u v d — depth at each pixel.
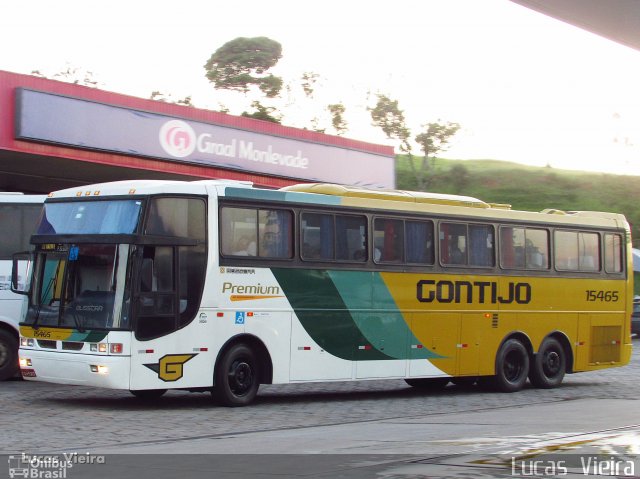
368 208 16.58
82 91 25.62
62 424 12.29
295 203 15.51
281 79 54.03
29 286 14.62
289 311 15.27
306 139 33.25
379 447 10.13
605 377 23.33
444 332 17.64
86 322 13.70
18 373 18.70
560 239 20.03
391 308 16.77
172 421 12.82
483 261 18.47
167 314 13.79
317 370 15.64
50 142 24.69
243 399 14.75
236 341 14.70
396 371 16.83
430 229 17.59
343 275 16.06
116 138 26.53
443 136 58.00
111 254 13.77
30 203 18.73
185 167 28.86
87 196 14.45
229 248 14.58
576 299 20.25
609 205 77.88
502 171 87.00
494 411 14.86
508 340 18.91
